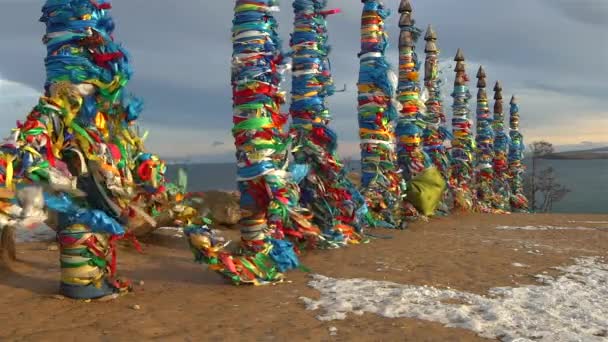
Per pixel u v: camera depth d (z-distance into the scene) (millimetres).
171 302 5836
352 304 5625
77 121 5805
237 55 7773
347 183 10828
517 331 4715
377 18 13445
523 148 28203
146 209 6289
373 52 13367
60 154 5812
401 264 8188
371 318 5145
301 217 8867
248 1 7762
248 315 5305
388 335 4660
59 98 5707
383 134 13391
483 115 23188
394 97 13391
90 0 5926
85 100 5852
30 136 5320
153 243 10102
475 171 23062
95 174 5793
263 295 6195
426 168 16000
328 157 10555
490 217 17641
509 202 27266
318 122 10836
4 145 5168
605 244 10906
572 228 14062
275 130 7785
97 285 5824
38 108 5625
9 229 7566
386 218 13461
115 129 6133
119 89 6000
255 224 7398
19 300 5766
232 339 4555
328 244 9836
